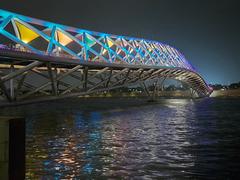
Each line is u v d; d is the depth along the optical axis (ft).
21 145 29.48
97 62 217.97
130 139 101.45
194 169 60.34
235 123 155.12
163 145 88.63
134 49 313.53
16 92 162.81
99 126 145.38
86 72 211.61
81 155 74.90
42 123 163.84
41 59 167.02
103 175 56.49
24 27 189.78
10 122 28.48
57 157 72.79
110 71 241.96
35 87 174.09
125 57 288.30
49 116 220.43
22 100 165.07
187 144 90.07
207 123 156.56
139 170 59.82
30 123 164.35
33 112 280.10
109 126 144.66
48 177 55.62
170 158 70.44
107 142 95.40
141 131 123.65
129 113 238.89
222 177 54.90
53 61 176.35
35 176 56.29
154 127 138.92
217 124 151.02
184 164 64.54
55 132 123.13
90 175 56.59
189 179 53.72
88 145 90.07
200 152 77.51
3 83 148.25
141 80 319.88
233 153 75.82
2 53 146.20
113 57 277.44
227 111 258.78
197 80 581.53
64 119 191.11
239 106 346.54
